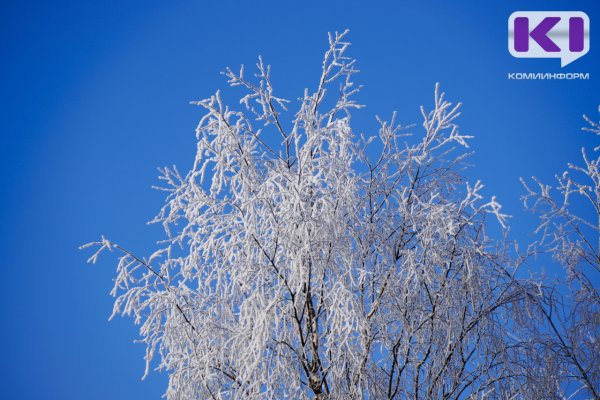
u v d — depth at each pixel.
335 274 6.05
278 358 5.97
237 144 6.15
